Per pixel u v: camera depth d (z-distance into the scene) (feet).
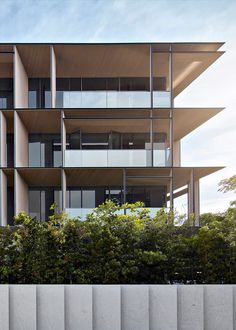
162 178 57.36
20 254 25.13
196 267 25.64
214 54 56.59
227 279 25.20
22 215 26.21
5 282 25.21
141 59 59.16
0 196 51.83
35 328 22.39
